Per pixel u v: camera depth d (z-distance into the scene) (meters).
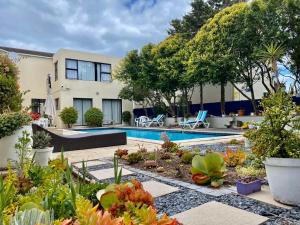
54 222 1.52
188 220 2.74
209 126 17.66
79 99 22.56
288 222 2.61
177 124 19.47
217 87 22.91
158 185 4.09
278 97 3.30
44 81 23.77
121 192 2.12
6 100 7.42
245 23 13.34
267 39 13.02
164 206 3.18
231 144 8.58
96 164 5.98
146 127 19.89
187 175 4.70
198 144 8.81
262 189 3.74
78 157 7.09
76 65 22.27
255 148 3.34
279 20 12.92
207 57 14.70
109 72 24.23
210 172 4.01
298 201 3.02
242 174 4.47
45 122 16.11
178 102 21.70
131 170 5.26
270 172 3.21
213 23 15.12
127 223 1.50
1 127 5.70
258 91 20.23
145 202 2.07
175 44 18.38
